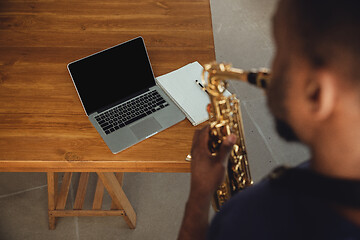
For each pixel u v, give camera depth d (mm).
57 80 1659
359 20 301
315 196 363
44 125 1502
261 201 408
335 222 350
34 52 1771
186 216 751
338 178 356
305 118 367
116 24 1891
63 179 2178
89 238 2148
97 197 2131
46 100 1584
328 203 356
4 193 2307
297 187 379
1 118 1522
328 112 339
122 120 1513
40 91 1617
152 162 1400
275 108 405
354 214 344
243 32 3215
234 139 793
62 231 2168
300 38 342
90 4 1985
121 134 1467
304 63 346
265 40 3146
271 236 392
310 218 366
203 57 1739
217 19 3332
